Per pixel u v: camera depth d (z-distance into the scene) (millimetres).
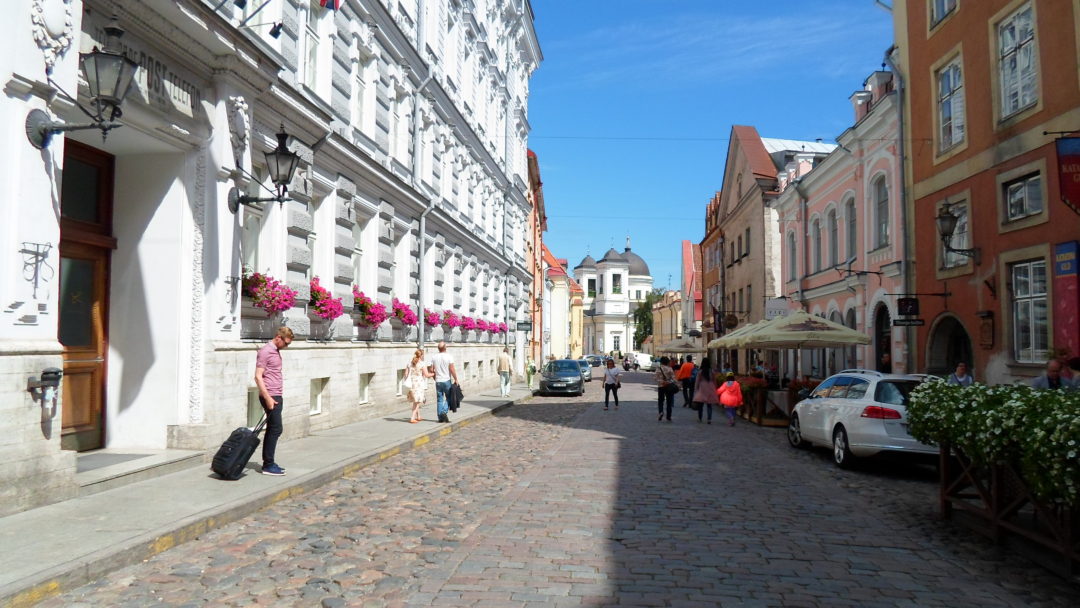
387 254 18141
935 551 6711
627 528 7359
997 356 13883
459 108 25594
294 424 12984
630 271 116750
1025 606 5254
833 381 13531
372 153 17094
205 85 10000
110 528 6371
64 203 8984
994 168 14070
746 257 37625
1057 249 12156
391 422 16516
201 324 9914
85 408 9336
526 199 42000
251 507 7758
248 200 10797
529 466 11531
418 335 20828
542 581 5594
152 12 8469
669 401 20781
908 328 17500
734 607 5090
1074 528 5648
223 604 5031
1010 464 6387
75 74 7367
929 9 16641
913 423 8203
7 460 6562
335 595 5242
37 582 5004
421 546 6586
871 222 20250
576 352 96062
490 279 32281
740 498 9117
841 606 5172
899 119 17859
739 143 38656
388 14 17266
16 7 6668
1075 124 11883
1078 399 5594
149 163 9750
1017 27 13594
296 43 13117
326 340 14539
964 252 14734
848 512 8438
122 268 9758
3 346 6480
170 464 8930
